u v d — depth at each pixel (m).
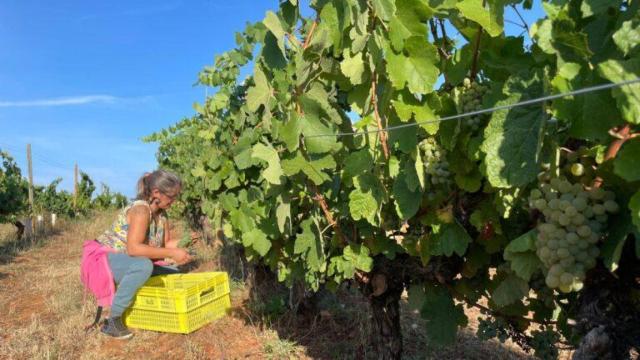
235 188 5.20
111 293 4.66
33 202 16.20
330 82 2.80
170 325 4.62
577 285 1.42
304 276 3.75
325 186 3.07
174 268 5.44
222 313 5.05
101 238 4.72
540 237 1.49
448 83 2.16
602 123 1.33
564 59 1.38
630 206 1.21
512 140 1.55
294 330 4.59
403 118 1.89
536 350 2.50
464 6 1.71
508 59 1.87
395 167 2.18
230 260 7.55
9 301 6.05
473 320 5.03
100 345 4.42
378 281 2.89
